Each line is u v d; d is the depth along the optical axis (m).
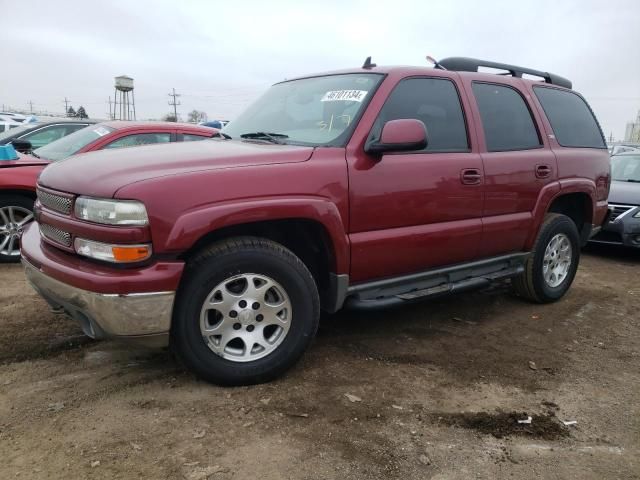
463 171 3.71
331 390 3.04
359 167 3.20
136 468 2.29
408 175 3.41
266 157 2.97
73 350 3.43
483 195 3.88
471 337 3.99
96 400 2.83
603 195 5.20
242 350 3.02
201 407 2.79
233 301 2.91
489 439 2.64
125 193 2.56
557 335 4.11
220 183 2.74
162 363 3.27
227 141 3.61
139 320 2.63
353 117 3.33
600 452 2.58
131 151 3.21
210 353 2.90
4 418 2.63
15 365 3.20
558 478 2.38
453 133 3.79
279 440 2.53
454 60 4.19
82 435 2.51
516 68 4.62
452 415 2.84
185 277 2.76
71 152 5.89
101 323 2.65
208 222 2.67
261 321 3.01
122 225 2.57
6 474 2.22
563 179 4.59
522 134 4.35
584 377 3.38
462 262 3.97
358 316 4.30
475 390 3.13
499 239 4.10
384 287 3.51
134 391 2.93
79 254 2.75
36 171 5.45
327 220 3.05
